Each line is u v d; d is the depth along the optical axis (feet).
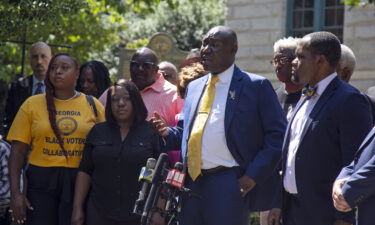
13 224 23.24
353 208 15.67
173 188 17.57
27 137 21.65
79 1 31.04
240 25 55.83
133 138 20.99
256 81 18.92
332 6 53.06
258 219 31.27
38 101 21.77
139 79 24.13
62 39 54.19
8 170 21.66
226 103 18.70
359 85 50.31
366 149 15.62
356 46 50.70
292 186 17.90
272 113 18.75
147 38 80.48
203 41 19.03
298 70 17.87
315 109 17.58
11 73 52.08
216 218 18.19
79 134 21.53
